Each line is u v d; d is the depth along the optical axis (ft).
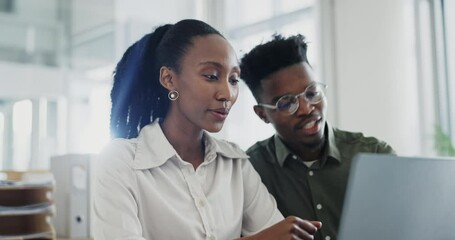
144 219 3.26
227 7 8.22
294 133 4.25
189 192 3.38
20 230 5.45
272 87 4.22
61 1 11.19
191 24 3.39
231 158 3.75
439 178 2.11
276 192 4.48
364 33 9.73
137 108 3.68
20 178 5.73
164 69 3.41
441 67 10.27
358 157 1.87
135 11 8.84
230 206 3.54
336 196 4.36
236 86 3.40
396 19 9.49
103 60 10.07
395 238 2.00
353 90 9.88
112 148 3.37
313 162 4.47
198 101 3.28
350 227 1.89
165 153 3.38
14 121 10.19
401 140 9.41
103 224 3.06
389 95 9.42
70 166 5.74
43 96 10.66
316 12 10.13
